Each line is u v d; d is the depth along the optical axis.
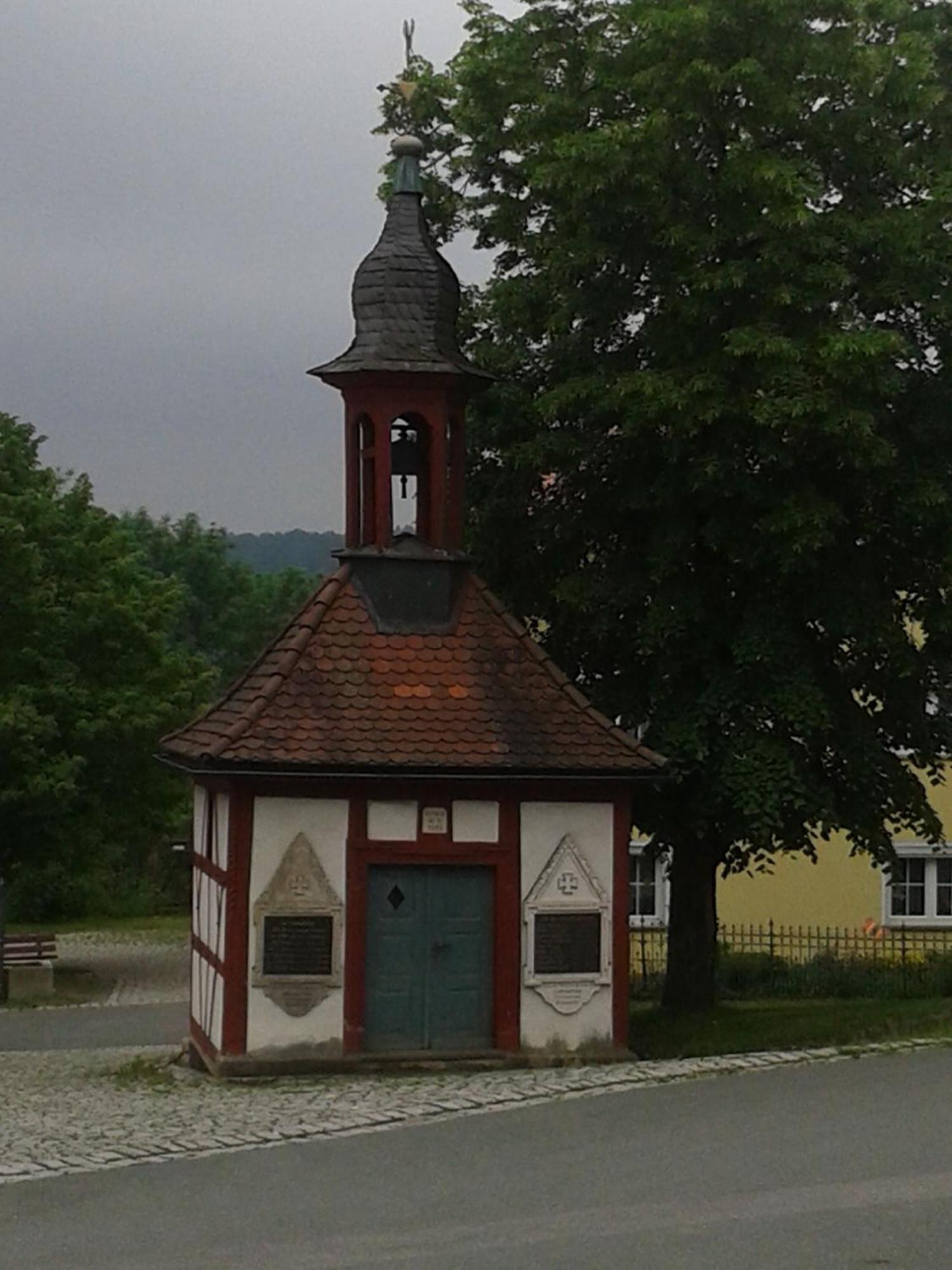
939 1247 10.01
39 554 37.47
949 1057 17.53
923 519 21.91
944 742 25.09
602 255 21.22
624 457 22.31
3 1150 14.19
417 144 21.80
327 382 20.97
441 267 21.34
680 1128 14.08
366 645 20.00
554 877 19.50
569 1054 19.39
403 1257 10.15
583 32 23.22
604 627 22.52
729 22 20.73
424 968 19.25
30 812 36.22
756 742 21.70
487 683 19.95
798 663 21.98
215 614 84.00
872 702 24.66
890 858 24.09
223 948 19.09
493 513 23.62
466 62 23.41
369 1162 13.27
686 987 25.06
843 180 22.00
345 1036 18.97
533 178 21.16
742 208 20.80
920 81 21.44
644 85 20.86
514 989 19.34
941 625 22.89
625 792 19.75
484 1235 10.65
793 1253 9.93
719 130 21.36
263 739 18.83
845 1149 12.93
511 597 24.36
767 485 21.31
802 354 20.30
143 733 37.94
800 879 36.59
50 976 36.88
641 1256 9.96
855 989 30.52
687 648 22.39
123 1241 10.89
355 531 20.73
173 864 60.88
